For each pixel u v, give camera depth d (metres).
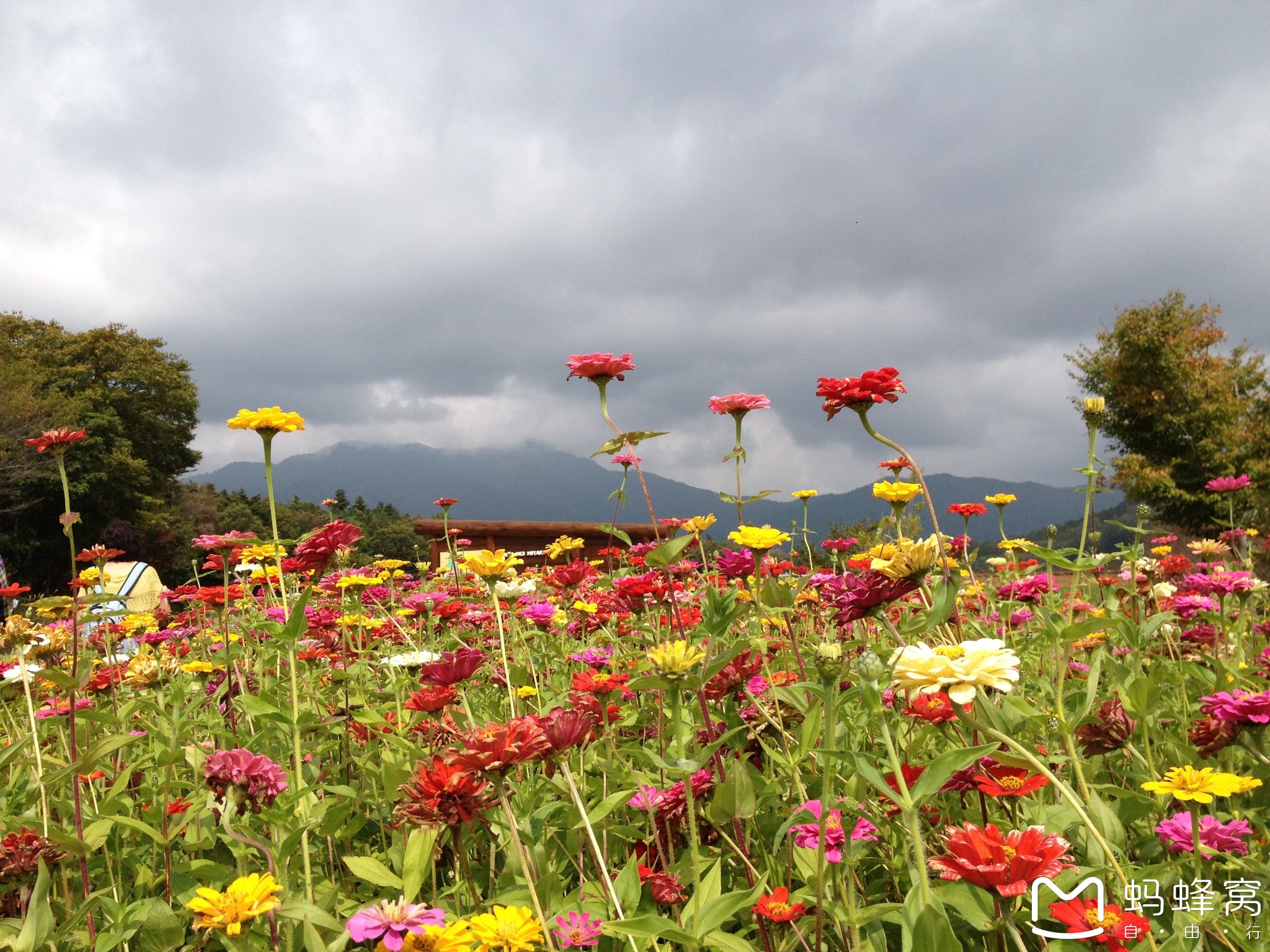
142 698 2.88
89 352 43.25
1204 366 24.22
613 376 2.78
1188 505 23.39
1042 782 1.83
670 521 4.52
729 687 2.62
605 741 2.70
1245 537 4.80
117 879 2.34
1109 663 2.47
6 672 2.93
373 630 4.51
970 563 4.11
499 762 1.51
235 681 3.67
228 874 2.11
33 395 33.44
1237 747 2.30
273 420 2.45
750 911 2.01
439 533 9.15
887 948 1.83
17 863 1.85
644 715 3.30
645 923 1.49
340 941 1.41
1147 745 2.16
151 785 2.74
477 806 1.71
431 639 4.17
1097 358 25.89
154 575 6.54
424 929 1.34
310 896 1.89
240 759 1.82
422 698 2.36
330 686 3.68
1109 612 3.26
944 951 1.28
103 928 2.14
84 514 34.22
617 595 3.80
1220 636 3.41
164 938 1.80
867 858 2.12
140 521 37.19
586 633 4.41
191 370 48.75
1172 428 23.81
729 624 2.12
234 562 4.76
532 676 3.38
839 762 2.12
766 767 2.68
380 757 2.86
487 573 2.55
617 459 2.79
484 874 2.33
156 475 43.91
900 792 1.43
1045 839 1.37
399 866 2.10
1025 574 4.96
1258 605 4.92
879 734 2.65
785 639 3.49
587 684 2.62
